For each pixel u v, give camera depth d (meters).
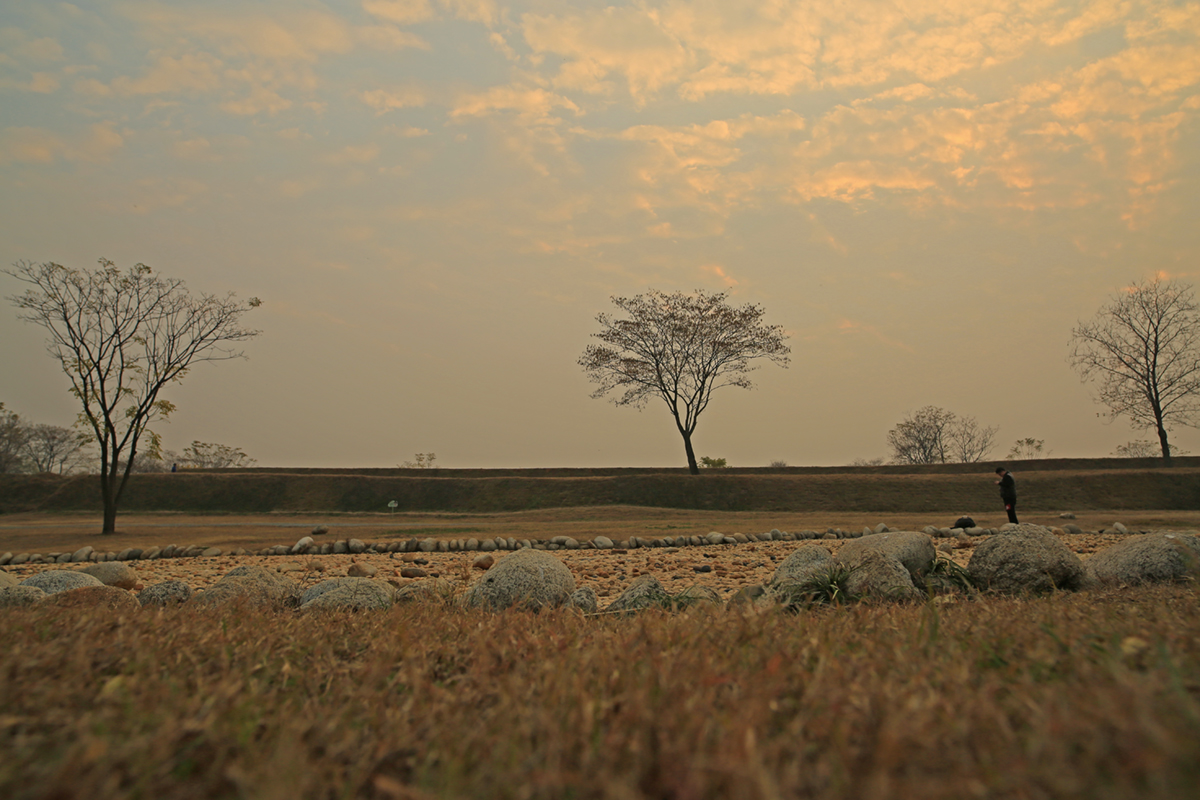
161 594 8.56
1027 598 6.16
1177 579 7.60
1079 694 2.09
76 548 25.30
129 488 54.16
